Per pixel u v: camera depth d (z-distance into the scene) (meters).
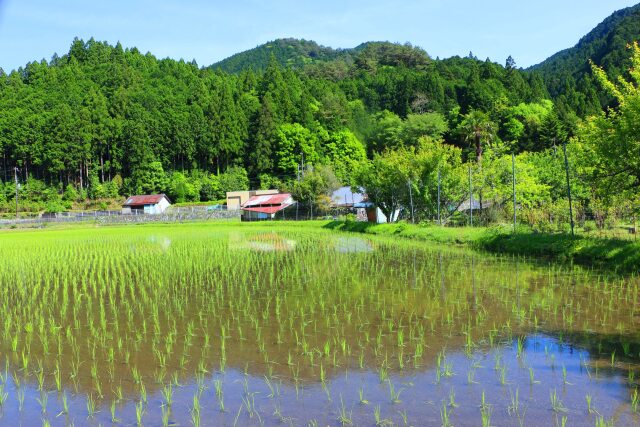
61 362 7.51
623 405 5.60
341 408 5.73
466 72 119.38
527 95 92.50
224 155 86.94
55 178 79.69
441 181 29.41
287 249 22.05
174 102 93.38
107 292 12.63
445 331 8.55
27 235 36.97
